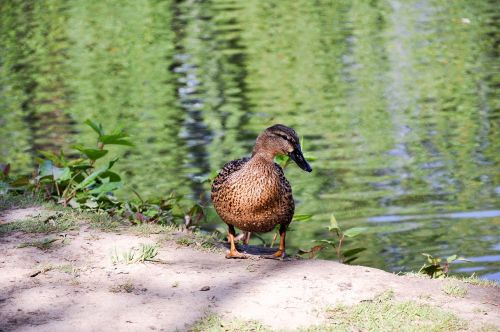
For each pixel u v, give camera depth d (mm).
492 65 20578
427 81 19469
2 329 5582
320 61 21562
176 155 14805
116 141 9453
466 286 6672
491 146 14930
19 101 18812
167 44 24000
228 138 15750
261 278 6559
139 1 30656
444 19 26094
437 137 15602
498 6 27656
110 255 7082
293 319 5766
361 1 29578
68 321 5707
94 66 21828
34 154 15133
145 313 5840
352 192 12984
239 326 5625
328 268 6844
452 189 12961
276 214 7121
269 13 27953
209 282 6465
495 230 11258
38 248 7211
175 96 18859
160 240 7586
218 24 26516
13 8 29375
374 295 6230
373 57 21797
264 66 21281
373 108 17531
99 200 9109
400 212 12078
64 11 28828
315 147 15180
